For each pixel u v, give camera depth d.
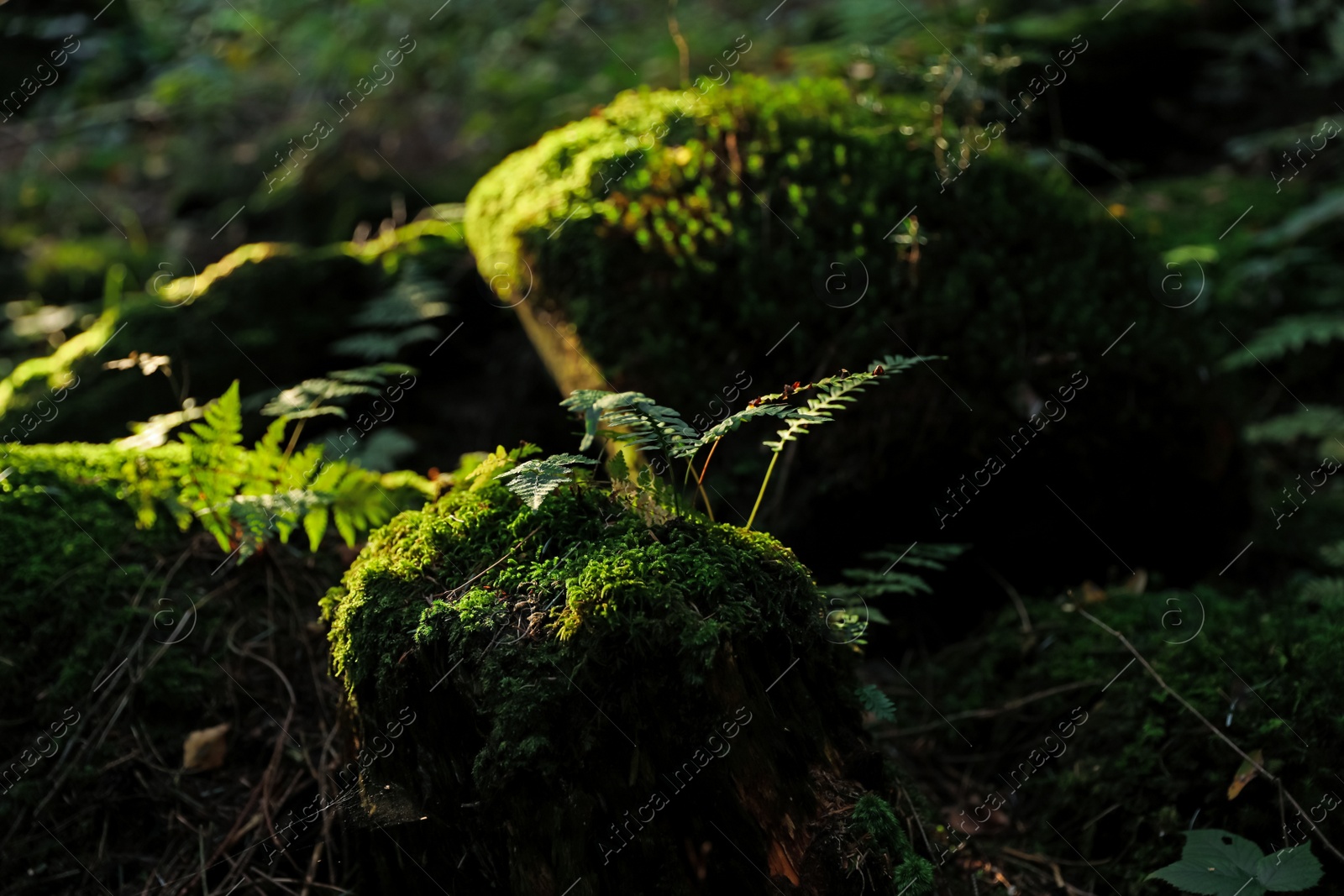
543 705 1.81
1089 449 3.20
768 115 3.49
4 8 7.67
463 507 2.19
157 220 7.16
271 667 2.75
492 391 4.34
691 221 3.30
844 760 2.02
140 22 8.43
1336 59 6.29
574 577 1.93
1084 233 3.46
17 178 7.36
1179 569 3.57
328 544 3.07
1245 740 2.56
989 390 3.14
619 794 1.83
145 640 2.70
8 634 2.65
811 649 2.04
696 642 1.80
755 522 3.16
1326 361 4.86
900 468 3.12
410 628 1.97
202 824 2.46
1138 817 2.58
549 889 1.84
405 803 2.03
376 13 7.92
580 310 3.28
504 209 3.72
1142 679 2.84
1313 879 2.17
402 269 4.52
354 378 3.03
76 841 2.42
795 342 3.20
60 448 3.10
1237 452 3.54
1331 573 3.68
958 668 3.22
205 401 4.24
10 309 6.11
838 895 1.83
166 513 2.95
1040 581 3.36
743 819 1.84
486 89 7.47
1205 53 6.62
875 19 6.55
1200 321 4.13
